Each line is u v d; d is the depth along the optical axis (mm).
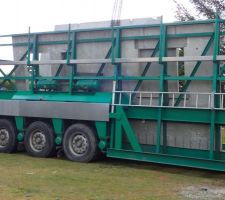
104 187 8570
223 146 10586
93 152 11219
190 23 10133
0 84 13641
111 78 11266
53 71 12547
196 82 10133
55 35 12453
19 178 9242
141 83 10945
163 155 10148
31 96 12648
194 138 10125
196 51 10125
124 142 10984
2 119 13086
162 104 10352
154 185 8844
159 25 10578
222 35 10062
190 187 8719
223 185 8969
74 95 11922
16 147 12984
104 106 10938
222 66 9883
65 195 7887
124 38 11125
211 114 9617
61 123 11797
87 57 11852
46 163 11219
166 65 10508
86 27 12055
